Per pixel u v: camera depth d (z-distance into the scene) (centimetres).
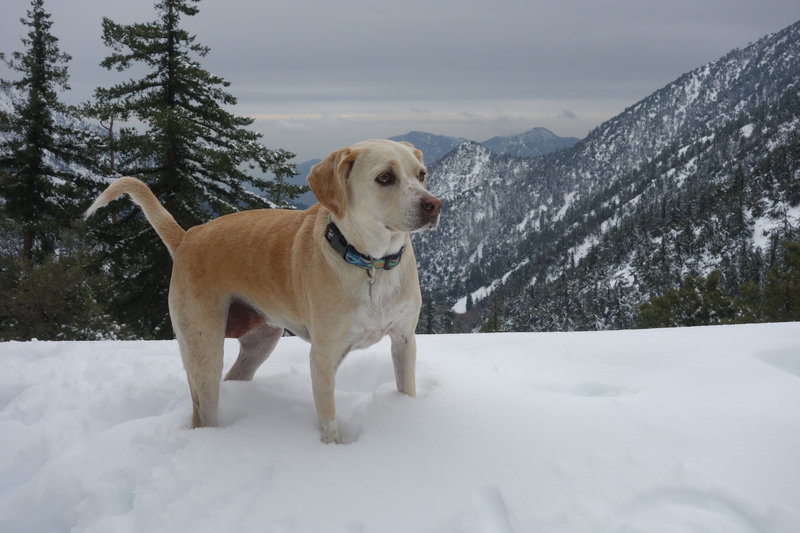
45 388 400
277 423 306
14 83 1923
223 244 313
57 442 313
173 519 224
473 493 226
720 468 231
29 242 1784
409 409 300
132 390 384
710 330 477
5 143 1819
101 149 1862
